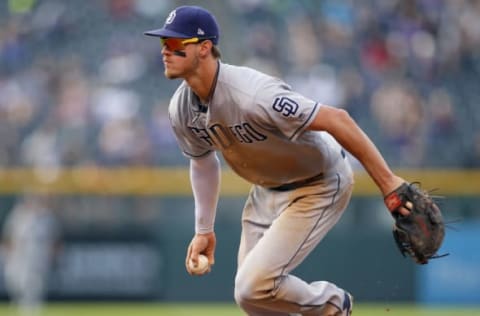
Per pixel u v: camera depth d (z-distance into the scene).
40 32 67.50
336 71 62.47
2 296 52.66
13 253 49.59
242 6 67.06
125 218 52.41
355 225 51.41
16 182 52.22
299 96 19.41
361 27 66.06
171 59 19.34
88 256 52.22
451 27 66.25
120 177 52.38
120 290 52.22
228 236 51.28
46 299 52.03
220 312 48.56
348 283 51.31
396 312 48.44
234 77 19.45
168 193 52.28
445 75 64.25
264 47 63.84
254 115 19.39
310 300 20.94
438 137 58.66
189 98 20.03
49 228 49.59
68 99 59.94
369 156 19.34
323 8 66.88
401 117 58.59
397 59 64.62
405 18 66.50
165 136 56.59
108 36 66.81
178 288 52.06
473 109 62.50
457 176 51.75
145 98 61.47
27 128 59.41
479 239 51.28
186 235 52.12
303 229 20.88
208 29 19.33
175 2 68.25
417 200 19.41
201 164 21.70
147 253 52.31
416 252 19.64
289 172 20.91
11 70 64.44
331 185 21.16
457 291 51.44
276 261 20.47
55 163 54.22
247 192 50.91
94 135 57.41
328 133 19.55
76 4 69.38
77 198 52.34
